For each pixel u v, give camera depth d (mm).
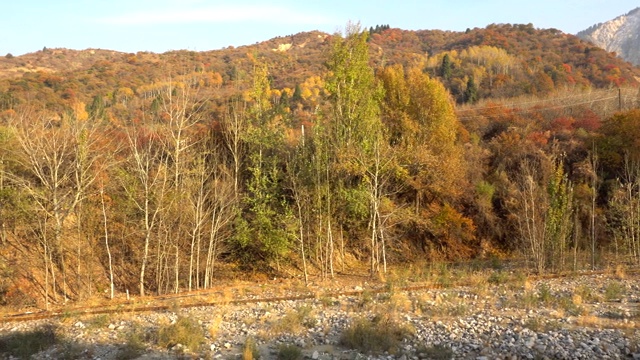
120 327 15820
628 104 47281
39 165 22469
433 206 31234
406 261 30281
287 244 25219
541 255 23484
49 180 23656
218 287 23969
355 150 26750
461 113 44438
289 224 25234
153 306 18953
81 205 23078
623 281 20031
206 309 18234
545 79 66625
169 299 20891
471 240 31797
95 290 23094
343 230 29641
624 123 33531
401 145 30422
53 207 21672
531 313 15312
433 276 23578
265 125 28859
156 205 23750
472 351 12305
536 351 11906
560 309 15664
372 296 19281
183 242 25406
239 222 25547
